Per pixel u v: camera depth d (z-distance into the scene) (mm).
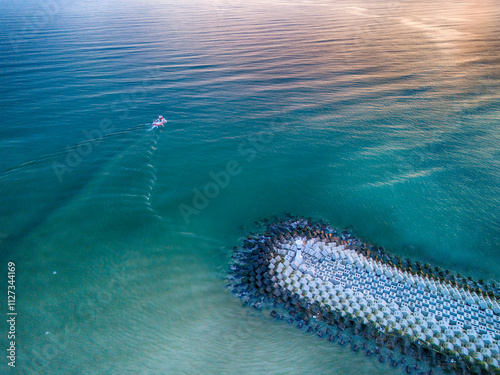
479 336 32219
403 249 43969
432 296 36344
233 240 45000
